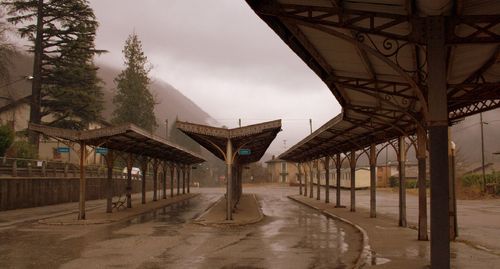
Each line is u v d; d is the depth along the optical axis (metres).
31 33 44.81
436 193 6.83
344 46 8.42
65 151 24.92
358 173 73.88
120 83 69.56
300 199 42.59
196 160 53.22
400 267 9.92
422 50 8.03
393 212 28.06
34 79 44.12
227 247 13.72
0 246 13.77
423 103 7.12
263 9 6.48
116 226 19.55
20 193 28.31
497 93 10.21
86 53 47.72
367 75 10.44
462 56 8.47
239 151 24.22
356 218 22.86
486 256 11.30
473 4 6.44
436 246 6.82
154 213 27.06
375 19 7.05
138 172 61.06
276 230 18.38
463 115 12.20
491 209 33.06
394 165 86.38
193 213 27.09
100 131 20.48
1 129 32.53
